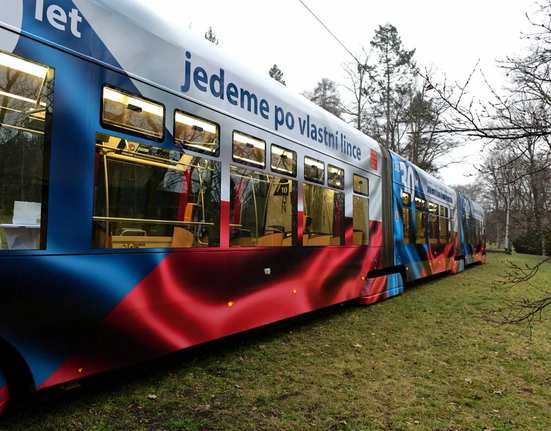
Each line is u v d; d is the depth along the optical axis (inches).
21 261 99.7
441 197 509.0
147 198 131.4
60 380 106.9
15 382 120.0
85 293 112.7
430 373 171.5
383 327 247.0
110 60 122.3
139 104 129.9
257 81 185.5
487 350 206.4
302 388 149.5
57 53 109.4
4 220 97.8
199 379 152.0
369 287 307.3
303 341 210.8
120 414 120.6
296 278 206.8
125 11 129.3
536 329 250.2
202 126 152.6
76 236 111.0
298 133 212.8
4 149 99.0
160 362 165.6
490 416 132.5
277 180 194.4
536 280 494.3
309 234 219.5
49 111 107.3
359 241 279.1
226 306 161.3
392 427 122.3
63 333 107.7
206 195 153.5
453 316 283.9
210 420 120.8
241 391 143.5
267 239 186.2
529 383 163.5
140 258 128.0
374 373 168.7
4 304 96.5
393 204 344.5
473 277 530.9
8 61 100.2
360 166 285.6
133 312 125.5
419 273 407.5
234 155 167.5
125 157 125.1
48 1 108.8
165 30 142.3
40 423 110.7
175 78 143.1
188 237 145.6
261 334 220.2
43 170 105.3
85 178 113.7
